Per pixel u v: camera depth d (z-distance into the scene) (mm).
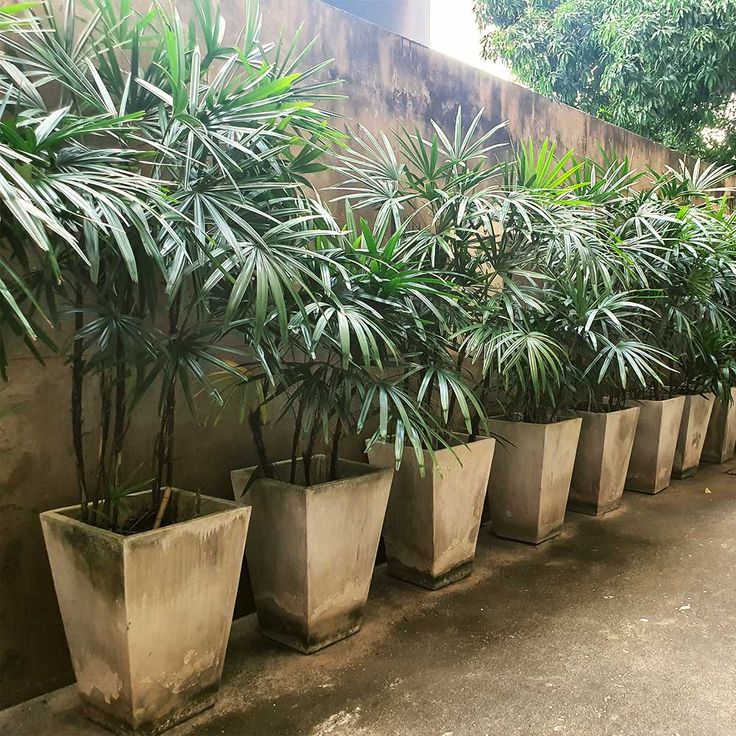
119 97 1480
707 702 1514
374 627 1894
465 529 2225
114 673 1359
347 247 1685
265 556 1772
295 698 1535
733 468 3893
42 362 1371
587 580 2234
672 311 2967
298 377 1665
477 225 2283
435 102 2699
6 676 1526
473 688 1575
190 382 1861
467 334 2236
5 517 1519
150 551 1316
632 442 3074
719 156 6691
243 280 1232
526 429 2521
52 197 994
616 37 5699
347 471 2002
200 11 1568
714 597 2094
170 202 1277
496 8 6812
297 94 1741
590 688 1575
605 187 3014
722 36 5398
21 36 1418
